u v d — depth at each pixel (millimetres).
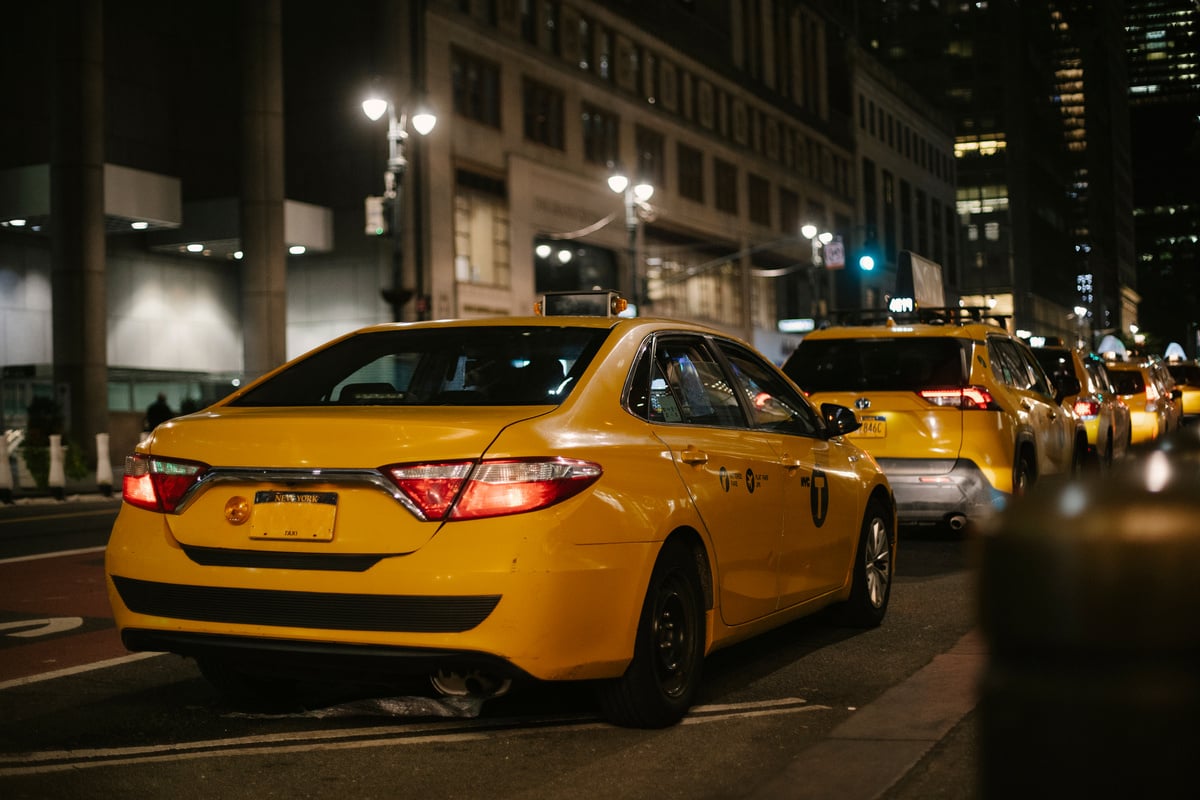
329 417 4863
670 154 58906
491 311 45781
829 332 11211
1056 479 1963
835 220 80875
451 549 4500
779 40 74875
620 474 4867
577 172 51375
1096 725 1791
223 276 47031
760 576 5918
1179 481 1846
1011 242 131125
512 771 4574
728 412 6027
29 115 41625
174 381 43969
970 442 10336
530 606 4461
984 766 1903
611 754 4781
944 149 107938
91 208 35406
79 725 5285
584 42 52844
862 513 7262
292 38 44656
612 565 4703
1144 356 25547
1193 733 1729
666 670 5137
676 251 59406
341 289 43531
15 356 40188
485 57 46094
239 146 40469
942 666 6098
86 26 35344
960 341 10766
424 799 4258
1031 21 142250
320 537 4656
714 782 4387
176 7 45281
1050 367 16438
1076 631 1790
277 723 5309
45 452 23812
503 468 4551
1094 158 185625
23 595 8820
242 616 4773
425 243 42750
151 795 4312
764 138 70188
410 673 4645
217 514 4859
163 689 5957
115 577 5035
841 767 4266
